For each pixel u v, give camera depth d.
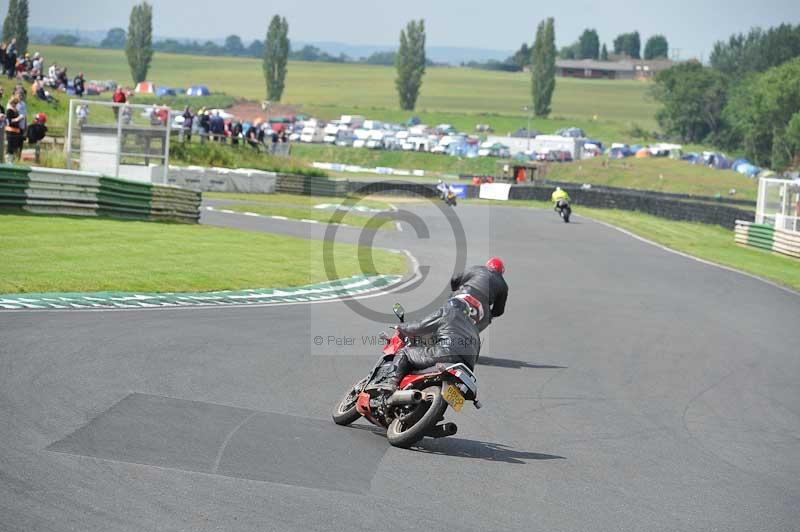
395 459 21.39
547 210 148.12
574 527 18.05
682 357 38.88
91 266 46.78
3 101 105.75
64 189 63.47
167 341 31.88
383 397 22.59
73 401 23.17
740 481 22.41
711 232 124.50
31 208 61.56
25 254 47.41
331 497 18.19
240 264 55.28
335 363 31.62
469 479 20.45
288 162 150.00
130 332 32.75
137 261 50.47
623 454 23.95
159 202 71.94
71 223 60.53
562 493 20.17
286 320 39.25
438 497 18.97
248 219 88.75
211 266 52.78
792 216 99.06
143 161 86.44
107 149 85.31
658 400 30.81
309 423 23.73
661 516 19.25
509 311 48.38
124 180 68.19
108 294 40.84
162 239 60.91
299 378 28.81
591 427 26.53
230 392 26.02
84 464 18.58
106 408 22.86
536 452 23.45
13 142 77.00
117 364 27.64
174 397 24.72
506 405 28.39
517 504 19.08
